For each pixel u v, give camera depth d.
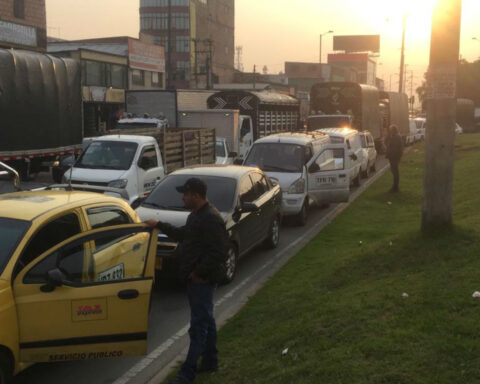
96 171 12.27
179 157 14.53
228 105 25.14
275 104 27.22
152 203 9.20
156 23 98.44
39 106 16.11
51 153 16.80
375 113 31.61
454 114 7.90
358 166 19.58
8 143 15.07
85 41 49.59
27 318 4.56
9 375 4.55
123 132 15.72
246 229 9.28
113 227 4.96
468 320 5.20
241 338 6.08
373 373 4.51
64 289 4.64
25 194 6.20
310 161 13.73
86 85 40.41
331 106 28.86
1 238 5.01
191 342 4.93
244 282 8.73
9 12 30.92
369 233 11.66
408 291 6.29
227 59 118.00
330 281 7.58
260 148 14.01
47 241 5.27
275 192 11.01
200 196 4.93
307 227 13.13
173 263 8.03
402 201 15.91
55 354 4.64
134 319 4.85
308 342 5.43
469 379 4.21
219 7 112.62
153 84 50.66
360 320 5.65
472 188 14.64
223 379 5.04
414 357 4.65
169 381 5.06
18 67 15.26
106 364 5.79
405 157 29.84
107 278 5.15
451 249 7.51
